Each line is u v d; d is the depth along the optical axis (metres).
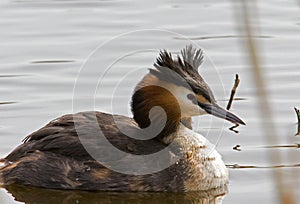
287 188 7.57
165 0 25.67
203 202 12.98
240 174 13.80
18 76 18.98
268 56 20.12
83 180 13.20
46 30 22.56
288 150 14.53
